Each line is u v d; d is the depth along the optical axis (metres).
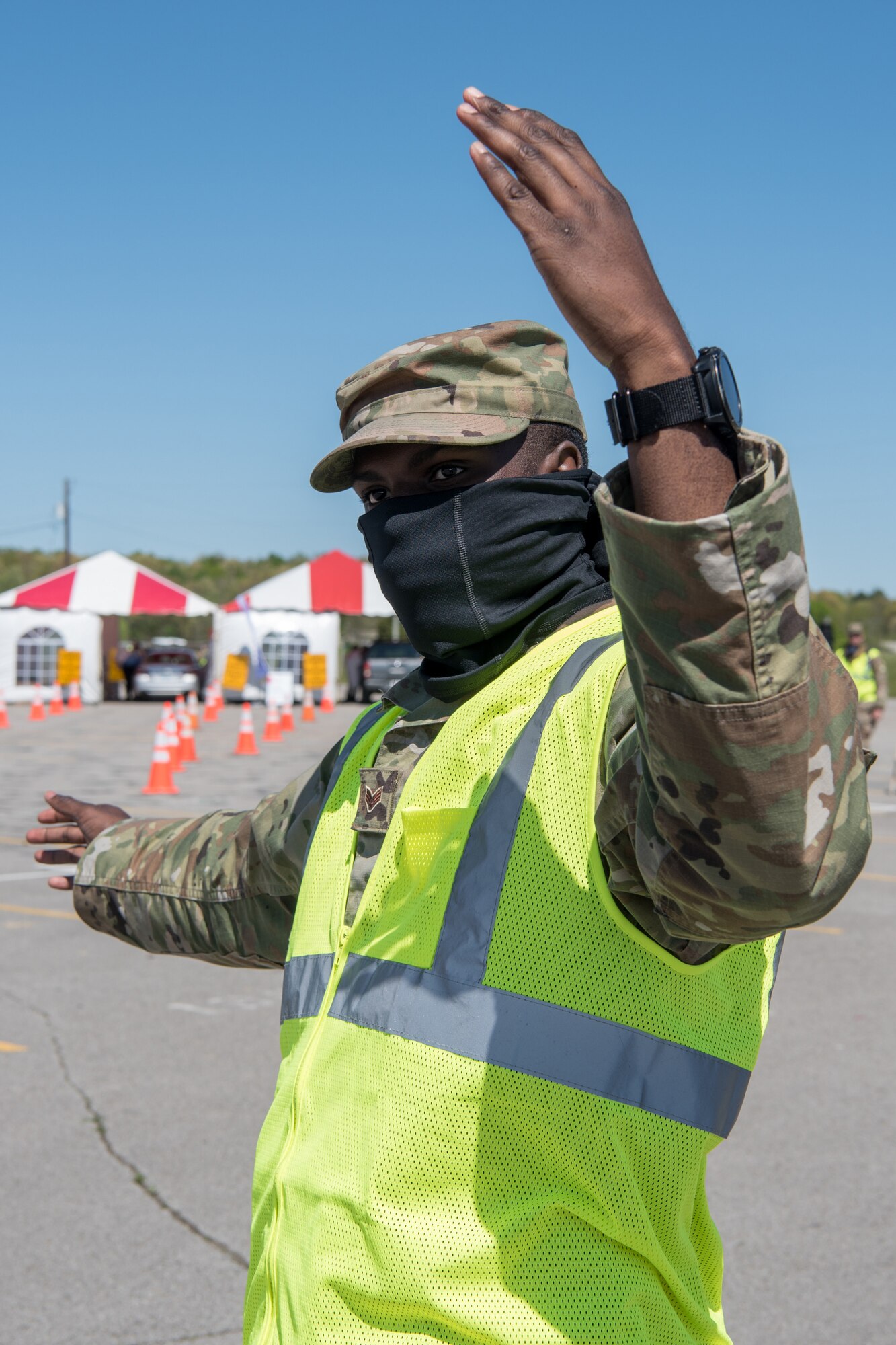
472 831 1.23
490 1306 1.14
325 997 1.33
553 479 1.35
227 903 1.77
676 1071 1.18
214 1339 3.11
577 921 1.16
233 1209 3.79
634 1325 1.16
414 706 1.48
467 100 1.00
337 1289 1.20
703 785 0.92
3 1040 5.38
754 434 0.92
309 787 1.65
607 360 0.96
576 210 0.97
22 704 33.22
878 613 81.25
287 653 33.19
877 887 9.29
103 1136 4.31
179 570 99.12
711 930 1.02
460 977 1.19
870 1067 5.06
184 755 18.30
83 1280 3.38
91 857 1.92
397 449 1.38
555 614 1.34
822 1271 3.42
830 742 0.93
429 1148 1.17
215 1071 4.98
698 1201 1.33
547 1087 1.15
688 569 0.88
